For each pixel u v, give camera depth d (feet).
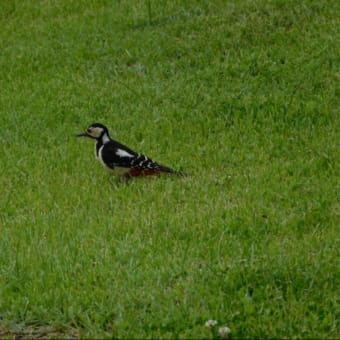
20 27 77.36
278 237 37.73
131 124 55.67
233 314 30.78
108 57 67.26
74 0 81.25
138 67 64.54
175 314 30.83
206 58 64.44
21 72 67.46
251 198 42.14
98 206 42.65
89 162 49.73
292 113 54.65
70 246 37.06
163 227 38.86
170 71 63.36
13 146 53.36
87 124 56.24
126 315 31.07
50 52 70.23
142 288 33.04
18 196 44.80
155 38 68.85
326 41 63.98
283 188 43.19
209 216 39.91
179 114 56.29
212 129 53.78
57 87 63.10
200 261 35.29
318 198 41.70
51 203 43.62
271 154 49.32
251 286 32.86
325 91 57.57
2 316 32.17
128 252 36.11
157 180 45.68
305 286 32.89
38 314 31.81
